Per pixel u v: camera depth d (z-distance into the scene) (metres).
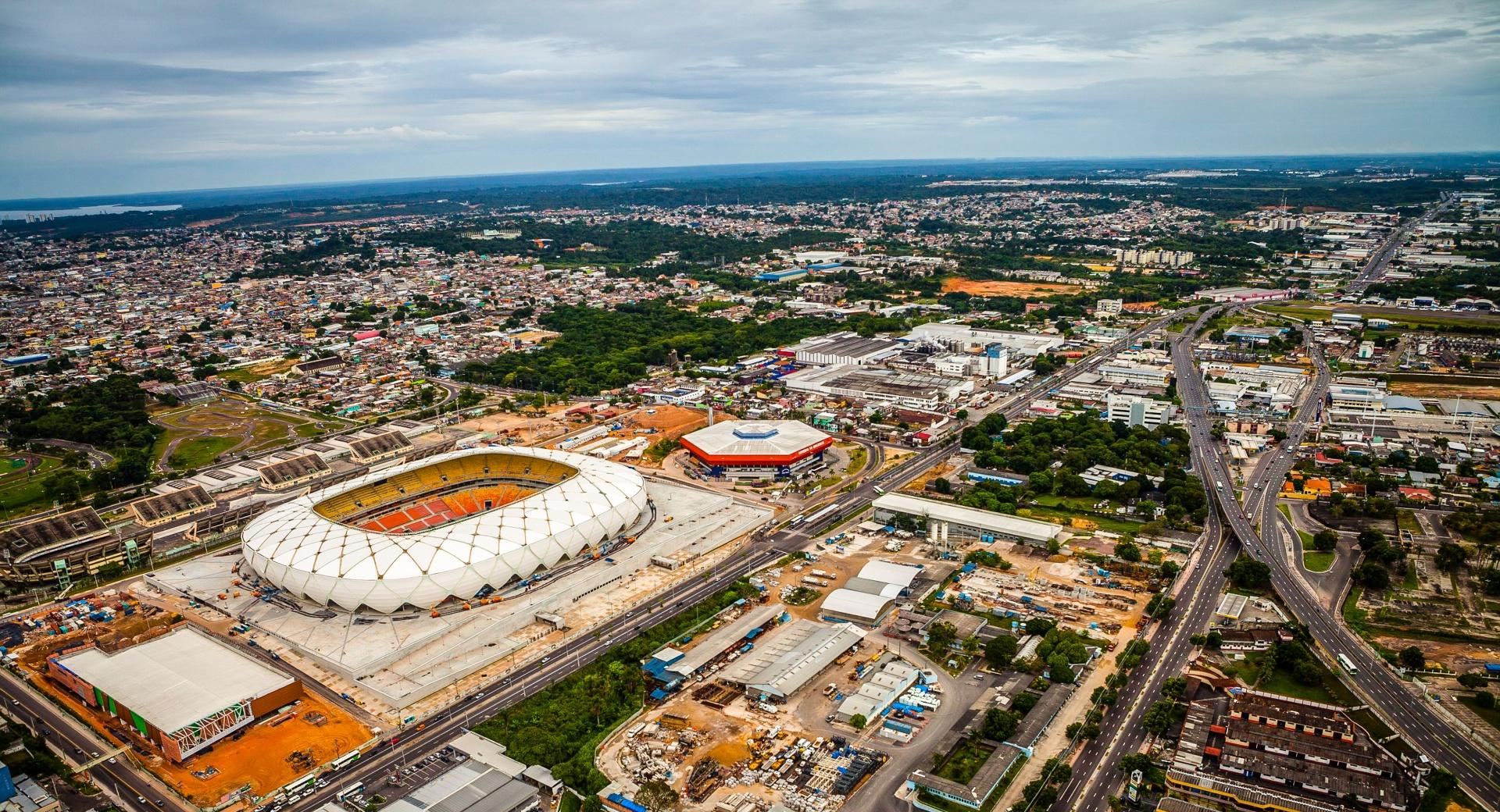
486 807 198.88
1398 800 194.88
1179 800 198.38
